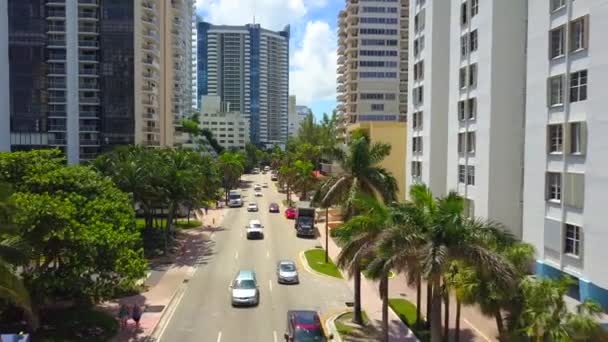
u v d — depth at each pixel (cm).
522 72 3672
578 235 2761
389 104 10738
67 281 2523
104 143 9162
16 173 3017
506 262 1856
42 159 3222
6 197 1823
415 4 5225
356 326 2908
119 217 3158
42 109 8944
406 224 2003
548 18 3003
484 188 3775
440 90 4797
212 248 5194
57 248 2558
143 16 9712
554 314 1814
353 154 3180
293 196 10431
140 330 2803
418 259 1903
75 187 3138
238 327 2892
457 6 4200
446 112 4788
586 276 2672
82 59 9119
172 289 3644
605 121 2536
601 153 2566
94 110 9181
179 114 12756
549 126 3017
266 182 14200
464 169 4106
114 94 9175
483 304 2122
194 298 3459
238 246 5306
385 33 10756
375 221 2312
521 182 3691
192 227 6494
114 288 2920
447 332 2438
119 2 9175
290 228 6512
